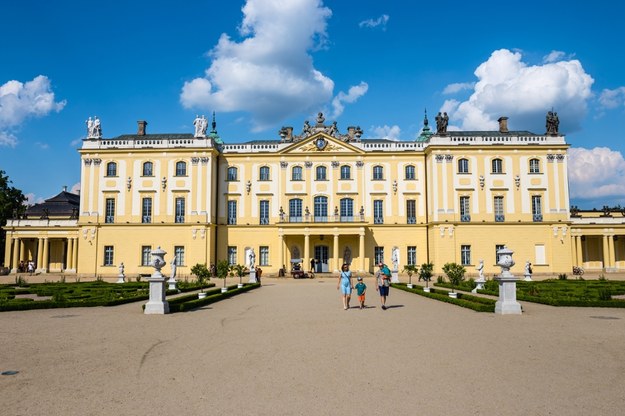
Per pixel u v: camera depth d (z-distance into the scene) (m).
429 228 70.75
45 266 74.62
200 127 70.69
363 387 11.67
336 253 69.25
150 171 70.44
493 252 68.19
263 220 72.25
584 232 74.00
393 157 72.88
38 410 10.08
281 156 73.00
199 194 69.50
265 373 12.97
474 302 28.67
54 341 17.47
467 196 69.19
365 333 19.19
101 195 70.25
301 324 21.77
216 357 14.86
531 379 12.27
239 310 27.44
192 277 66.06
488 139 70.25
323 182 72.44
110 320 23.11
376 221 72.06
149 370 13.29
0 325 21.44
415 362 14.12
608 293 29.53
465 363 13.98
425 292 37.41
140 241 69.31
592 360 14.23
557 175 69.62
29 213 82.56
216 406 10.34
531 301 31.05
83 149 70.62
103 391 11.38
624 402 10.48
